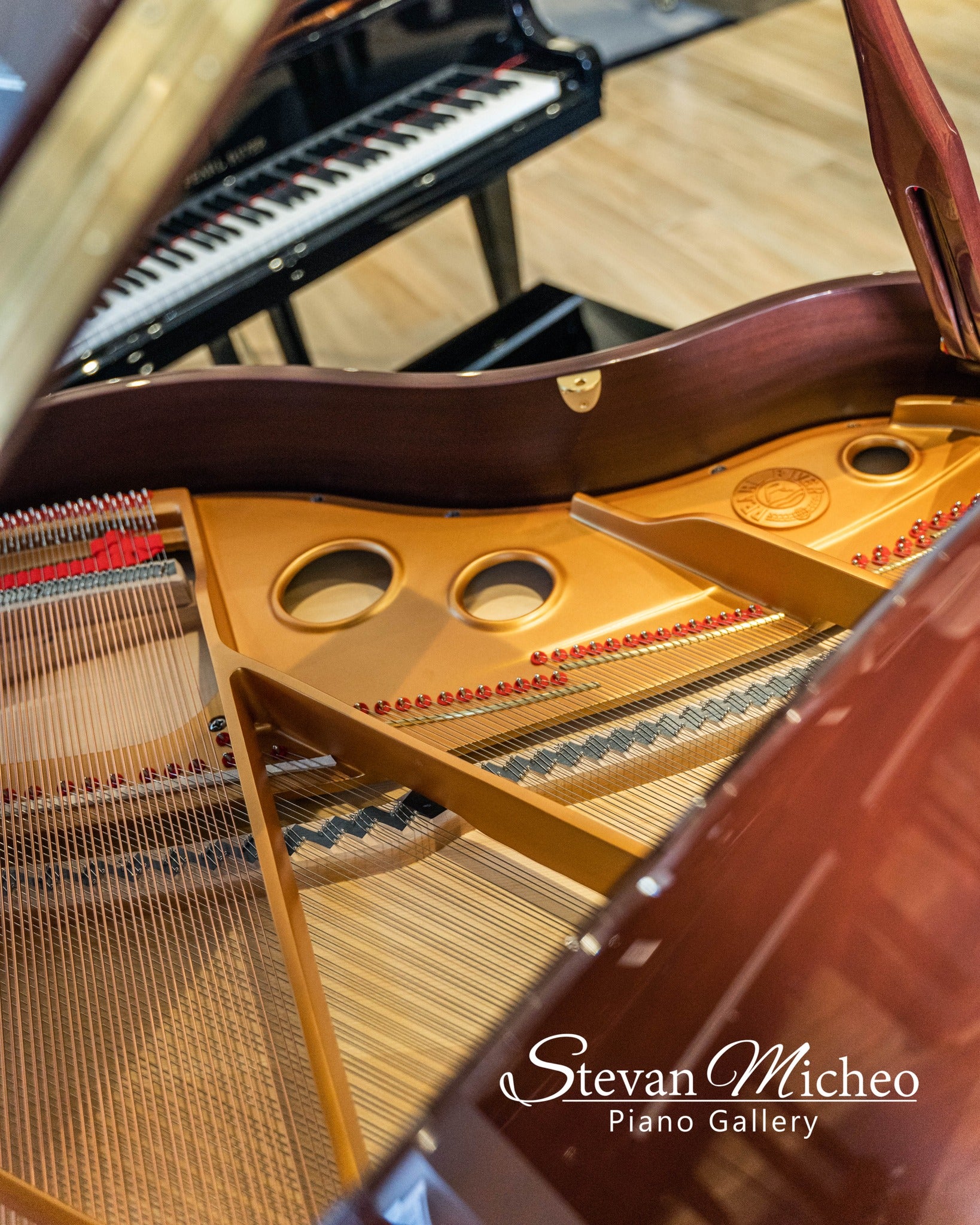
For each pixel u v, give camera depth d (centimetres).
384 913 141
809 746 77
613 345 273
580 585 181
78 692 175
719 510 187
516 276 344
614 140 459
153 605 183
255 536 195
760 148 435
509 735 158
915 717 77
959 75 446
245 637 179
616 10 552
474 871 146
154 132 53
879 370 189
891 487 183
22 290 55
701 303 363
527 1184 59
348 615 183
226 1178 116
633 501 195
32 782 162
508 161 293
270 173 277
